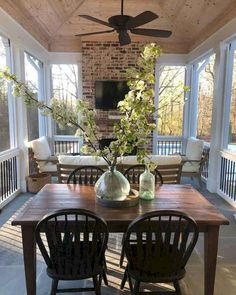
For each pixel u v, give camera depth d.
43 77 6.61
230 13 4.23
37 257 2.57
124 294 2.11
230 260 2.62
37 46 5.74
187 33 6.23
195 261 2.59
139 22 3.69
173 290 2.18
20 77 4.54
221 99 4.68
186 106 6.89
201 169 5.18
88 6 5.70
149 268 1.71
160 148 7.23
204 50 5.50
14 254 2.68
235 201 4.12
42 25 5.68
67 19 6.11
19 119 4.66
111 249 2.77
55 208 1.98
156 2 5.57
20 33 4.61
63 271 1.71
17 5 4.38
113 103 6.67
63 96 7.12
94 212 1.76
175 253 1.69
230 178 4.33
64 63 6.83
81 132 1.95
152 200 2.17
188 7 5.07
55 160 4.89
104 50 6.61
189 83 6.79
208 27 5.29
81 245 1.82
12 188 4.41
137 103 1.76
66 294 2.13
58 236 1.65
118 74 6.67
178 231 1.66
